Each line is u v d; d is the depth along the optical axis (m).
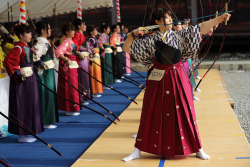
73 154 3.41
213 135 3.69
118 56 7.99
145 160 3.05
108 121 4.68
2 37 4.54
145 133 2.96
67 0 7.46
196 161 2.97
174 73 2.89
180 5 14.29
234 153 3.14
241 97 6.62
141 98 6.08
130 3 14.03
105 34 7.14
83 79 5.59
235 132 3.78
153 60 2.96
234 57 12.35
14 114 3.81
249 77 8.91
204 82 7.37
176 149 2.92
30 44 4.21
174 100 2.88
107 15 11.88
